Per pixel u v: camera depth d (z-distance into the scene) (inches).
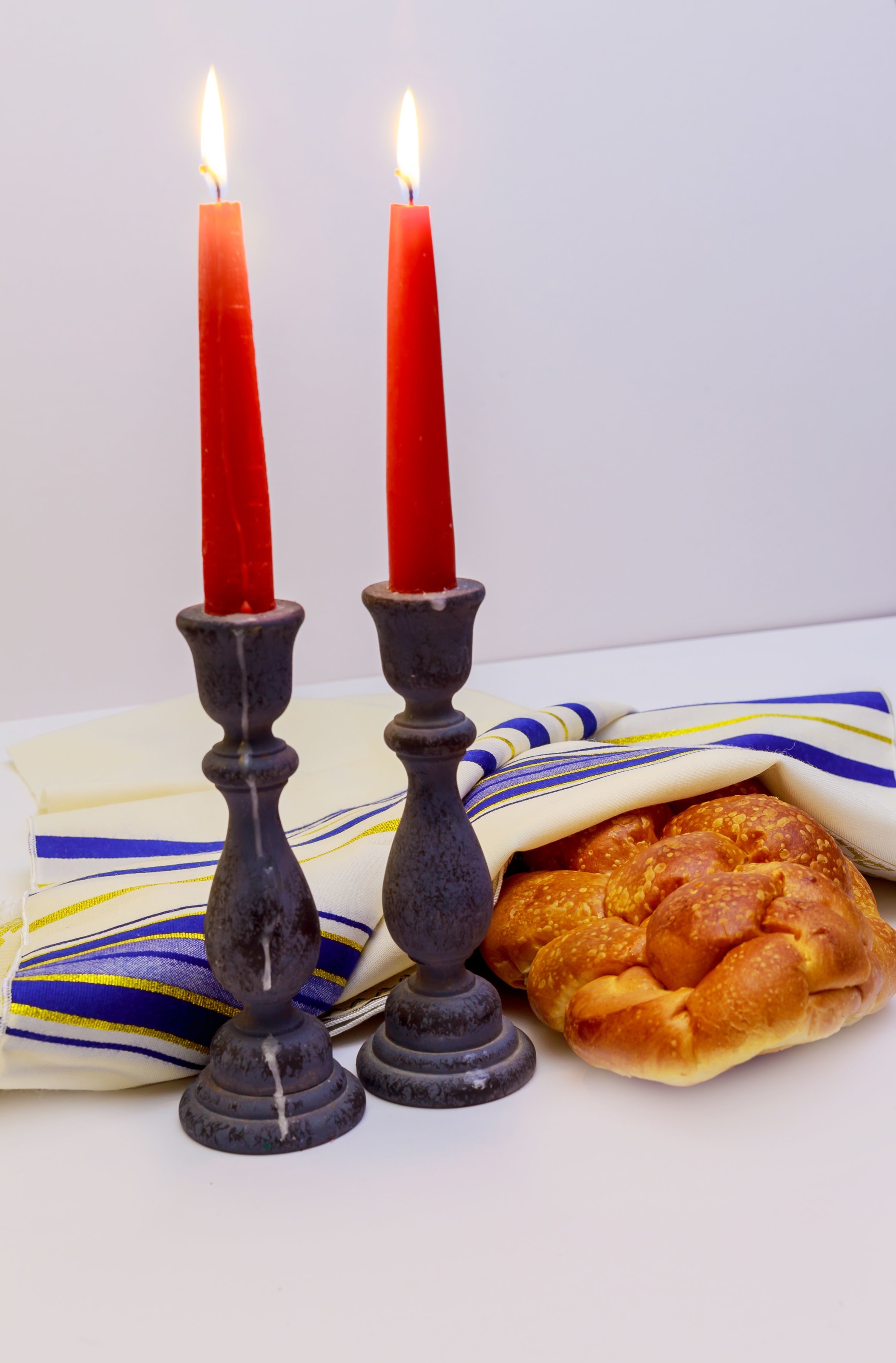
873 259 83.0
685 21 78.2
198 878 39.1
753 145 80.3
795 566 87.2
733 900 34.5
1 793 50.6
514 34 76.7
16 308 74.9
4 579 78.4
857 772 44.2
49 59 72.5
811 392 84.4
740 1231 32.1
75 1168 33.9
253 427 32.3
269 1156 33.9
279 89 75.3
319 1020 36.0
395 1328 30.6
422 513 33.1
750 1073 35.7
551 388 81.2
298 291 77.5
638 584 85.4
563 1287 31.2
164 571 80.1
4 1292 31.4
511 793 39.8
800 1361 30.0
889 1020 37.1
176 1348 30.5
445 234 78.0
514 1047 35.5
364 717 52.7
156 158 74.6
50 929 37.8
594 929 35.9
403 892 34.4
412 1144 34.1
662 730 46.1
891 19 80.1
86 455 77.5
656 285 80.9
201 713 55.9
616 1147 33.9
